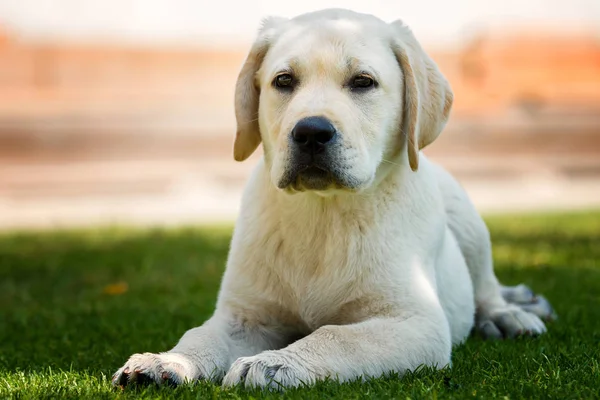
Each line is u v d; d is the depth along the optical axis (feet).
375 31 19.83
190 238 43.86
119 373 16.58
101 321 25.23
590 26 81.00
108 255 39.27
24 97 69.92
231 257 20.16
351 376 16.75
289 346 16.96
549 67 76.28
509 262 35.24
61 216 60.03
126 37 77.61
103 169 68.33
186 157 70.23
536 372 17.34
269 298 19.48
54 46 71.92
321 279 19.16
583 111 75.31
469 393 15.60
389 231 19.21
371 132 18.89
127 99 71.26
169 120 69.97
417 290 18.83
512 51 76.07
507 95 75.10
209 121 70.44
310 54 18.98
